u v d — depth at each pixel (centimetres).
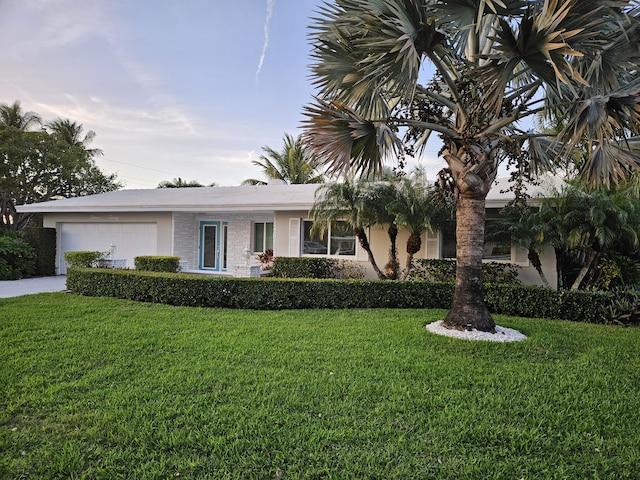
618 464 279
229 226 1523
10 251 1420
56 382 416
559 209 881
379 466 273
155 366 466
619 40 561
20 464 273
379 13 518
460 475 265
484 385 418
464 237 658
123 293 965
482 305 652
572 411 361
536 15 475
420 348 550
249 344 561
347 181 1015
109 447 296
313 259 1186
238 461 279
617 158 610
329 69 632
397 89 588
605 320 752
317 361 490
